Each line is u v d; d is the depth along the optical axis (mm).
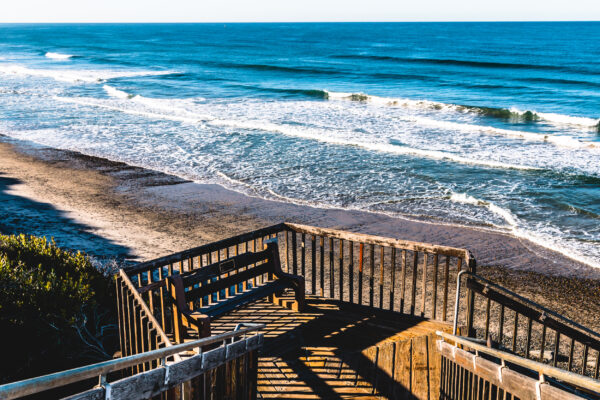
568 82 53156
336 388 5211
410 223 16062
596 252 13992
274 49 108000
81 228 15008
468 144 26953
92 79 56031
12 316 6117
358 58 85250
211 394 3680
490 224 16031
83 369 2334
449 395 4957
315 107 38844
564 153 25094
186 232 14938
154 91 47281
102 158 23750
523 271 12789
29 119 33000
